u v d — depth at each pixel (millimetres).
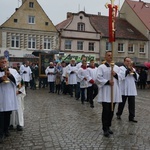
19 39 40125
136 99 17219
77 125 9055
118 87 8031
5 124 7586
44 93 19797
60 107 12898
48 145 6832
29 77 21578
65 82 18734
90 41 43000
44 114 11000
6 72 7285
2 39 39219
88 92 14859
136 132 8156
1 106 7301
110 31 8039
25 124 9172
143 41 46688
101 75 7848
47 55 24234
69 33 41844
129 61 10000
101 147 6664
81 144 6914
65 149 6512
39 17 41031
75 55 41938
